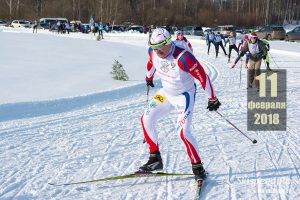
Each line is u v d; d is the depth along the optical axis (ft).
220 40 65.72
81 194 12.85
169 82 13.10
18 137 19.19
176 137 19.53
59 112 24.75
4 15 193.36
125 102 28.19
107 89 30.91
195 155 13.25
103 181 13.96
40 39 81.15
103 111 25.35
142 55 60.80
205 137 19.66
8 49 58.13
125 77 36.83
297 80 39.27
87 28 142.51
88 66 44.16
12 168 15.03
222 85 36.45
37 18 193.47
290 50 74.08
